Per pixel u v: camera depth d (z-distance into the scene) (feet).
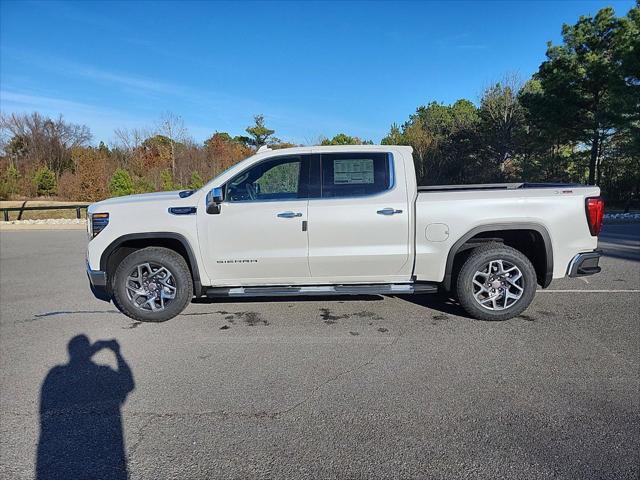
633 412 9.61
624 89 63.36
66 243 41.09
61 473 8.02
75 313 17.66
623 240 35.60
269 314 16.90
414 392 10.69
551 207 14.93
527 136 88.43
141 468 8.12
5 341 14.64
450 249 15.21
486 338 14.06
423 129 115.03
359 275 15.69
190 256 15.51
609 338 13.85
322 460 8.21
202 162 113.70
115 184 82.38
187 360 12.86
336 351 13.29
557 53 73.41
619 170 80.28
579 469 7.79
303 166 15.61
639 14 65.36
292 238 15.25
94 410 10.21
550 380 11.14
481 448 8.44
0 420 9.85
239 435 9.07
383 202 15.19
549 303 17.65
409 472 7.81
